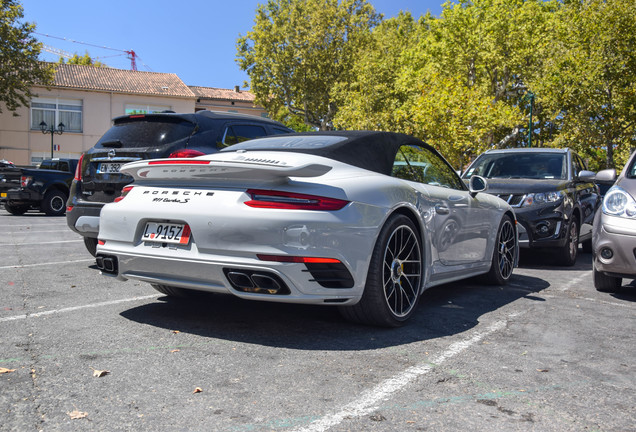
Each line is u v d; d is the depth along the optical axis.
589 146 28.77
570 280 5.94
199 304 4.16
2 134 34.72
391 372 2.73
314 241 3.05
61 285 4.84
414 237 3.73
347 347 3.14
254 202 3.10
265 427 2.07
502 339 3.40
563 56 27.47
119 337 3.23
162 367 2.73
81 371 2.64
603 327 3.78
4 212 16.78
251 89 43.09
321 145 3.78
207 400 2.32
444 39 34.09
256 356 2.94
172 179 3.46
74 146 36.56
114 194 5.42
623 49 26.14
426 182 4.26
